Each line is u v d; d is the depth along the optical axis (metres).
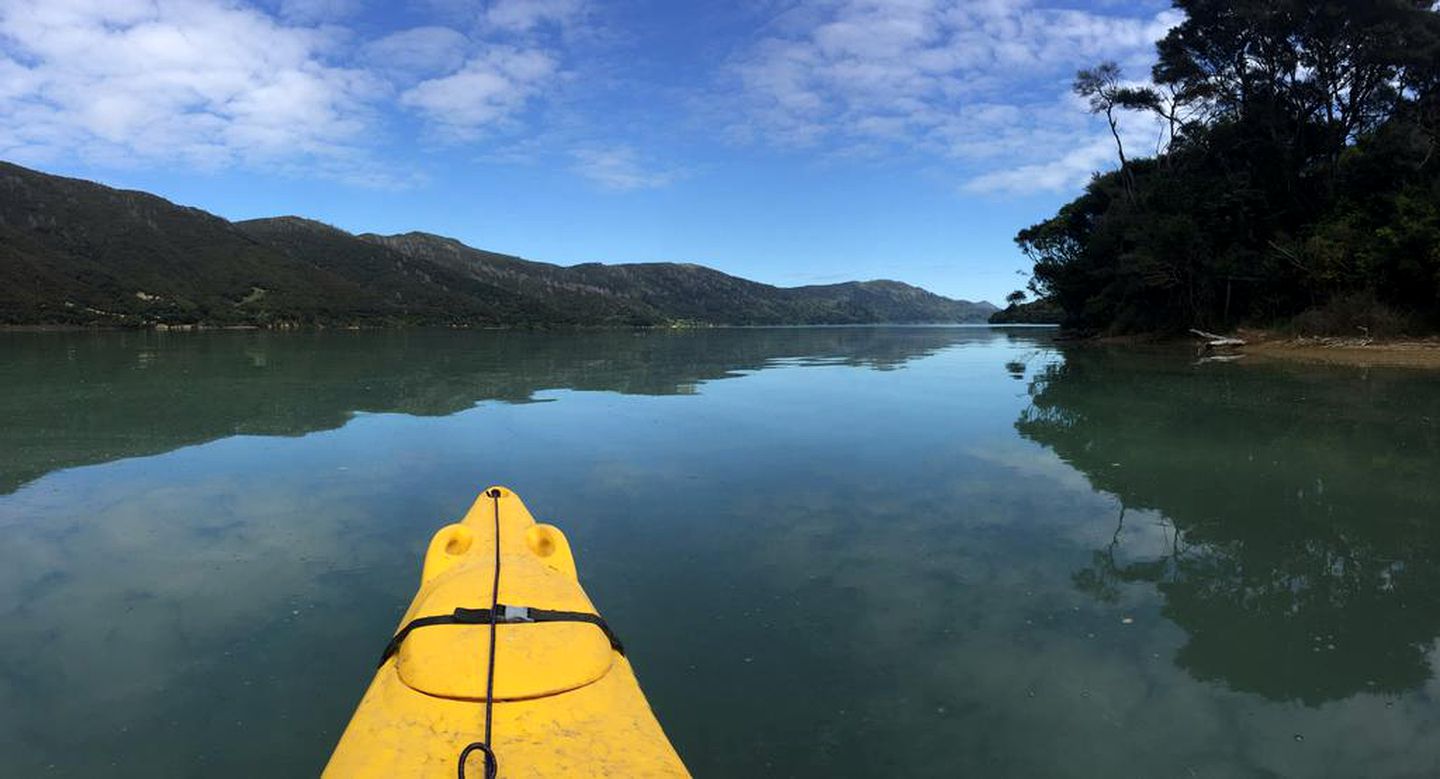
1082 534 6.51
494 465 9.02
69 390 15.67
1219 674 4.14
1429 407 12.85
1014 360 26.77
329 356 27.72
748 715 3.79
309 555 5.97
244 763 3.40
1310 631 4.62
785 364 25.11
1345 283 29.42
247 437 10.60
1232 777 3.26
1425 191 27.91
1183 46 37.62
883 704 3.88
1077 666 4.25
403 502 7.45
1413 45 31.58
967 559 5.94
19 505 7.24
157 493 7.71
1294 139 35.78
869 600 5.16
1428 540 6.23
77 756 3.43
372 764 2.55
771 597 5.21
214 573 5.57
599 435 10.93
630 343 44.50
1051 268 48.47
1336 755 3.40
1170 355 28.08
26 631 4.62
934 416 12.71
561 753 2.60
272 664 4.25
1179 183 36.28
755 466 9.02
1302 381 17.25
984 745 3.53
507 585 3.71
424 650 3.05
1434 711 3.74
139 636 4.57
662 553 6.07
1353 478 8.16
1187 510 7.14
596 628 3.43
